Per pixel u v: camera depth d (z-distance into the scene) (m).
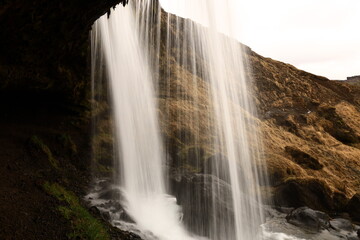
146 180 9.47
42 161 7.46
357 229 8.78
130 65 12.00
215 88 16.97
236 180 10.28
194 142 11.69
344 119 20.41
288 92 21.66
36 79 7.28
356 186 12.80
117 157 9.66
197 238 7.16
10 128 7.83
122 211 6.90
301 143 15.77
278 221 8.83
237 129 14.07
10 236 4.54
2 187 5.78
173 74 14.87
